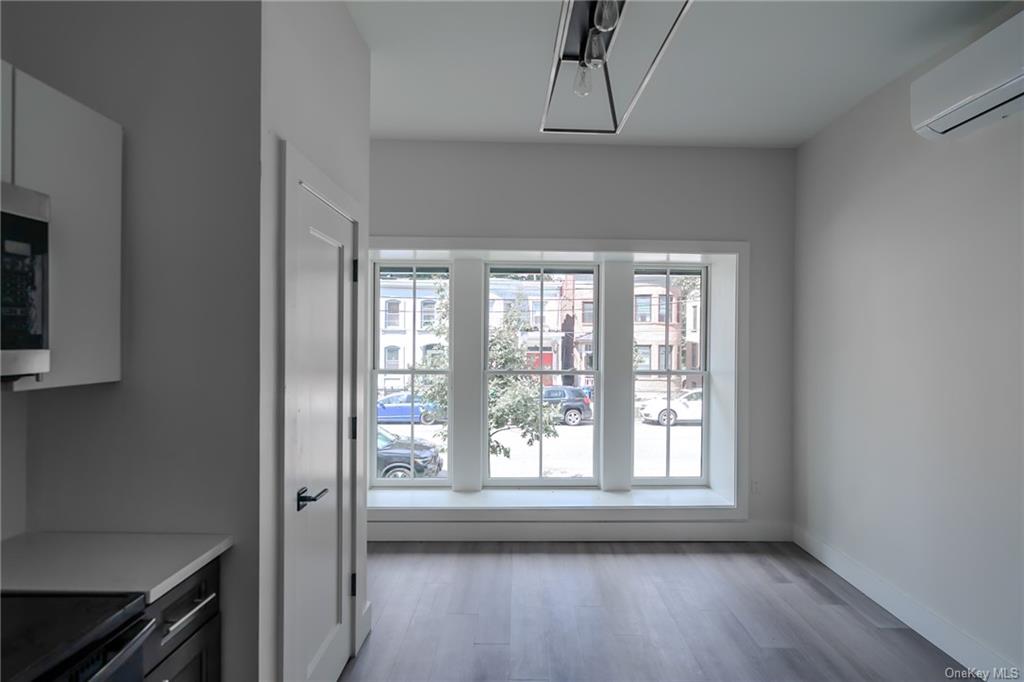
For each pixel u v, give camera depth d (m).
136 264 1.55
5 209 1.12
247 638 1.56
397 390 4.55
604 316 4.44
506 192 3.96
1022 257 2.18
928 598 2.67
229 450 1.56
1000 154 2.28
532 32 2.53
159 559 1.39
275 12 1.64
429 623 2.79
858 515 3.24
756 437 4.04
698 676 2.36
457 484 4.40
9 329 1.13
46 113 1.26
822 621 2.83
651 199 4.00
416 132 3.78
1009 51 1.98
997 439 2.29
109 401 1.56
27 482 1.57
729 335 4.16
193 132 1.55
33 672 0.96
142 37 1.56
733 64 2.82
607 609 2.94
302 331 1.85
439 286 4.55
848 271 3.36
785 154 4.04
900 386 2.88
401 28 2.49
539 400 4.58
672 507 4.00
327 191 2.04
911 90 2.48
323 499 2.09
